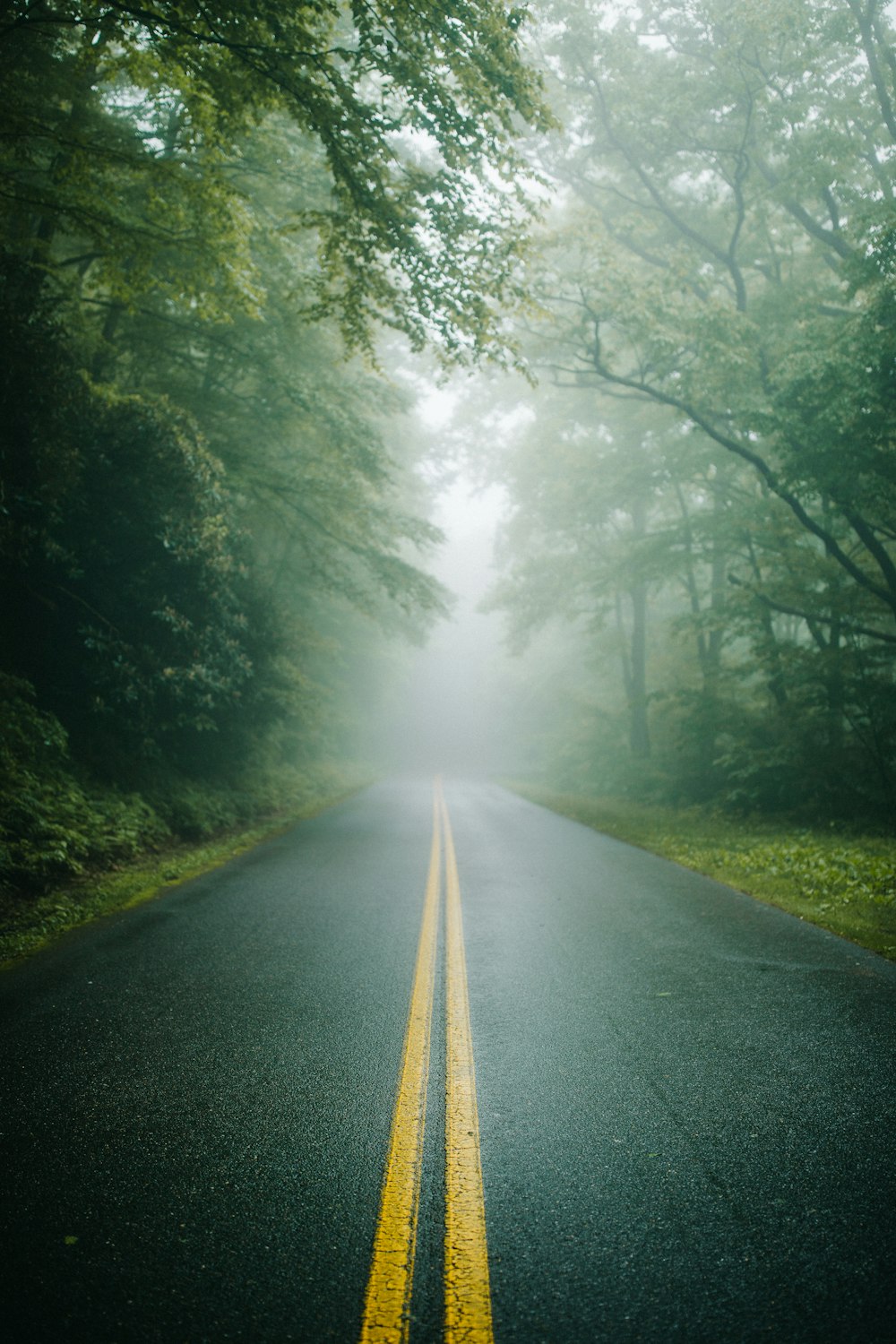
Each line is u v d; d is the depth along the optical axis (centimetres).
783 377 1210
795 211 1598
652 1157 305
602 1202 274
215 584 1223
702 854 1175
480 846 1300
